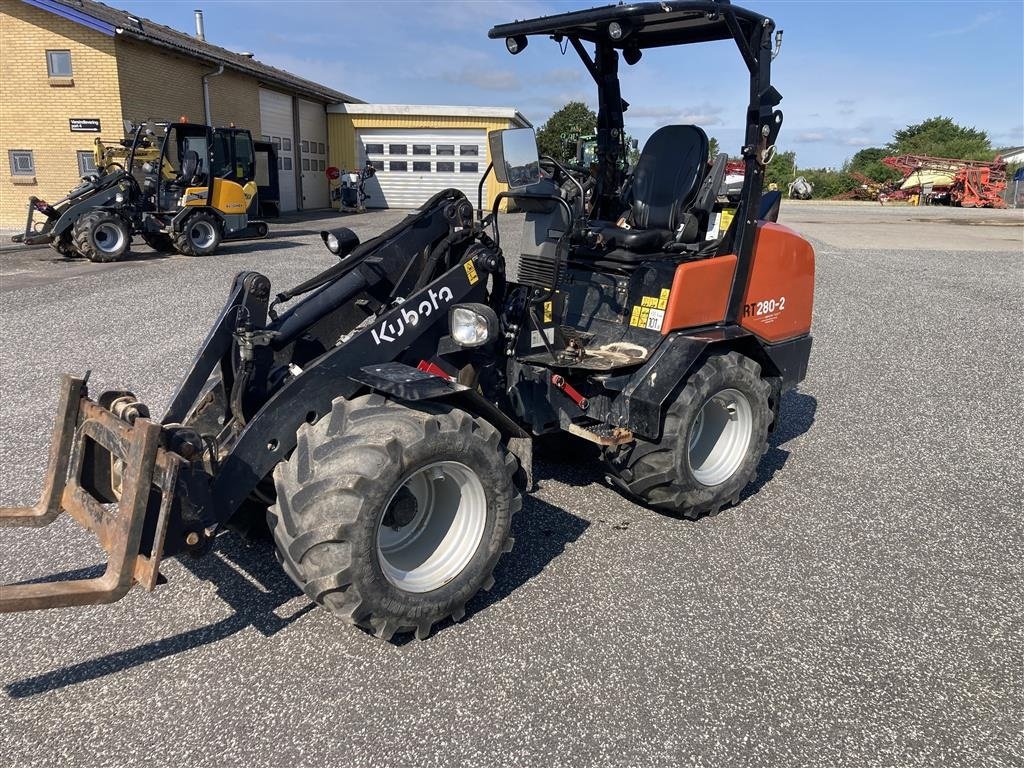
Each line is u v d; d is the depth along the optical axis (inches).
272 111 974.4
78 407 116.0
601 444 142.6
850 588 135.7
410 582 114.7
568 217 142.6
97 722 101.0
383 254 139.3
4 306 351.3
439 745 97.5
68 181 692.1
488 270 137.5
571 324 165.2
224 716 102.2
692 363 144.4
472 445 115.0
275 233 711.1
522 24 153.2
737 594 132.9
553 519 158.7
